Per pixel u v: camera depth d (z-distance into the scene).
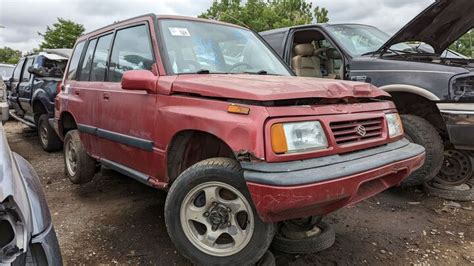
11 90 8.76
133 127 3.28
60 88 5.02
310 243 2.82
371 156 2.58
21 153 7.02
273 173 2.19
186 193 2.67
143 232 3.41
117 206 4.07
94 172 4.55
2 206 1.66
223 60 3.54
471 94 3.66
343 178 2.27
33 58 7.93
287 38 5.62
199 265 2.66
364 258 2.96
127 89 3.10
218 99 2.57
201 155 3.01
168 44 3.27
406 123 4.05
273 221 2.30
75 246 3.17
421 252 3.06
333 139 2.43
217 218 2.61
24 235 1.71
